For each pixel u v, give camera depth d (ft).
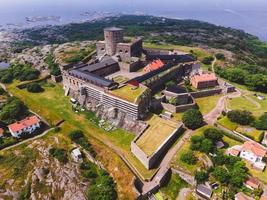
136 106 396.57
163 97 458.91
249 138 374.43
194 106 450.30
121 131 415.44
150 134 383.04
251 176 318.86
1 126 421.59
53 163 360.89
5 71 617.62
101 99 444.96
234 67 637.30
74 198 320.29
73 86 506.48
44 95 522.06
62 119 445.37
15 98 493.36
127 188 313.32
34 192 332.39
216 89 503.61
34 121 421.18
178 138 385.50
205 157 345.10
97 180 335.47
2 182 342.03
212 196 305.32
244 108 445.37
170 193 320.91
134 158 362.33
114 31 552.41
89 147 376.89
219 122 409.49
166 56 589.73
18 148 388.16
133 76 511.40
